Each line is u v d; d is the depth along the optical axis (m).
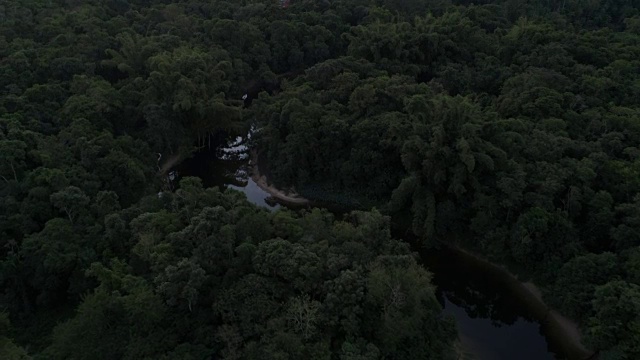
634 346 43.25
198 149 91.31
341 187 76.56
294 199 77.88
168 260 46.62
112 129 79.12
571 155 63.59
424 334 46.69
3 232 55.22
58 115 75.38
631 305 43.31
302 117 75.12
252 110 87.06
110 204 59.81
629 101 73.38
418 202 64.75
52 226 53.59
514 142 64.12
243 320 43.31
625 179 58.03
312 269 44.97
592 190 58.44
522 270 60.69
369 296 43.81
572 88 75.75
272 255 46.12
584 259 52.62
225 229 47.47
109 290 46.66
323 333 43.69
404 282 44.84
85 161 67.19
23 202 57.62
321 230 52.75
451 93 86.88
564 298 53.28
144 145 78.62
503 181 58.84
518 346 54.47
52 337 47.84
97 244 54.56
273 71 107.56
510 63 89.06
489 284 62.03
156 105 79.44
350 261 47.62
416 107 68.38
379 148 71.62
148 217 53.06
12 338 49.66
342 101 81.00
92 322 44.16
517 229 57.56
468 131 61.75
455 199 66.06
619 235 53.44
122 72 91.00
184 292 43.09
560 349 53.03
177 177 85.81
